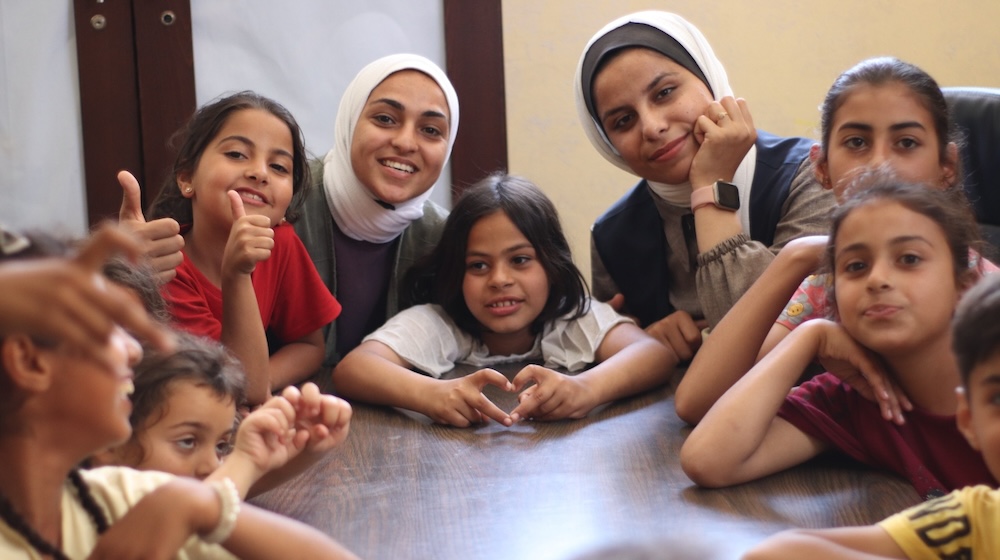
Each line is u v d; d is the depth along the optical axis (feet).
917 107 4.99
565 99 9.48
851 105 5.07
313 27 9.05
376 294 6.91
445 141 6.67
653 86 5.94
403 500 3.93
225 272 5.12
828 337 4.11
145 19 8.83
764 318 4.67
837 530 2.93
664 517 3.66
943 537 2.82
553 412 5.02
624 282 6.91
